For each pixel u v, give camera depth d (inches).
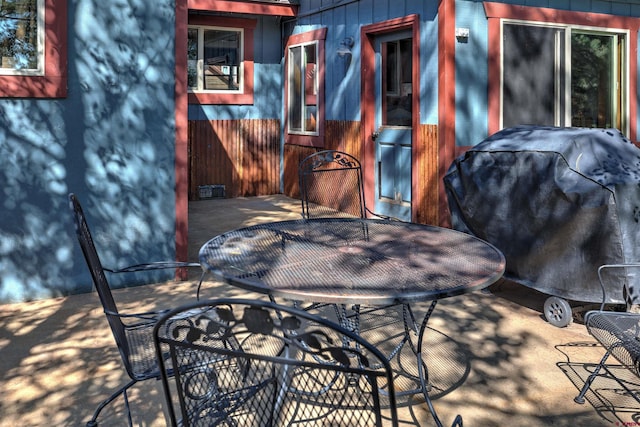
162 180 193.5
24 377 123.8
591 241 146.5
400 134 273.4
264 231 128.8
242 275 91.8
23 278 175.3
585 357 136.1
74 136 179.2
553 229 154.4
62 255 180.4
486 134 245.8
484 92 243.9
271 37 380.5
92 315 163.2
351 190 306.3
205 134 367.9
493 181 171.3
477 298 183.2
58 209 178.7
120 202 187.2
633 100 283.4
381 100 289.6
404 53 271.1
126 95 185.8
